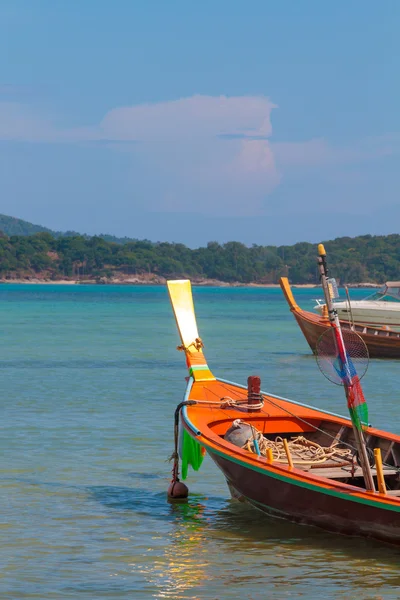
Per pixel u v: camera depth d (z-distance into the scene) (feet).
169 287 60.59
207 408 53.31
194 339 59.47
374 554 41.22
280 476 42.96
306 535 44.04
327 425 52.95
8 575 38.45
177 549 41.98
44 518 46.88
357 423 41.34
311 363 138.51
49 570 39.11
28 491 52.21
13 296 595.88
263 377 117.50
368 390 103.35
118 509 48.85
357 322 152.15
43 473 56.65
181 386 103.96
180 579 38.09
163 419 77.61
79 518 47.01
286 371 125.59
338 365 41.91
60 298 557.74
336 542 42.93
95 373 118.83
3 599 35.73
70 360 138.72
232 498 51.24
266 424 53.16
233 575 38.65
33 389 99.86
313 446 51.26
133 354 151.02
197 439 47.55
